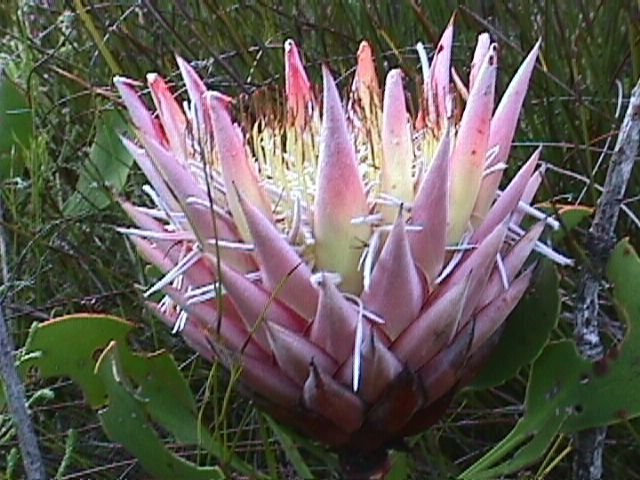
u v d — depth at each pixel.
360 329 0.35
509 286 0.39
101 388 0.47
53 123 0.79
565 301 0.57
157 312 0.42
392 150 0.37
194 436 0.46
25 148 0.69
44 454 0.62
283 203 0.38
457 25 0.74
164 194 0.40
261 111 0.42
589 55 0.71
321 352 0.36
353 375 0.36
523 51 0.71
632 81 0.68
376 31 0.74
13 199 0.69
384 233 0.36
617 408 0.44
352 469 0.39
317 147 0.39
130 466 0.58
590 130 0.67
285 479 0.58
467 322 0.37
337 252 0.36
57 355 0.47
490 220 0.39
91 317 0.46
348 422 0.37
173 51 0.74
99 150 0.70
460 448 0.62
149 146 0.38
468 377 0.39
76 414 0.65
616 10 0.71
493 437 0.62
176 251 0.41
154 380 0.47
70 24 0.82
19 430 0.42
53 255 0.70
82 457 0.62
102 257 0.71
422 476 0.55
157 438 0.42
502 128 0.40
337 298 0.35
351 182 0.35
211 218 0.37
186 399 0.47
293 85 0.41
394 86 0.36
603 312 0.62
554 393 0.45
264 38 0.80
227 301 0.38
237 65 0.79
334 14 0.78
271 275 0.36
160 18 0.75
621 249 0.44
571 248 0.54
